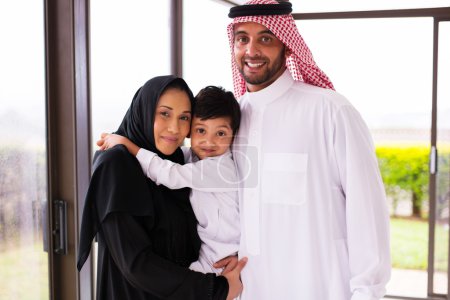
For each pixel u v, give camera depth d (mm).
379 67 3873
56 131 1931
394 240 5047
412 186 4969
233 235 1587
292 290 1514
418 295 3809
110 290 1441
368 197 1413
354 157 1421
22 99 1794
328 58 3811
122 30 2416
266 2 1498
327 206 1487
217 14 3285
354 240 1421
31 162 1845
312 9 3635
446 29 3518
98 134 2264
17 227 1805
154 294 1368
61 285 1972
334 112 1465
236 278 1506
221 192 1558
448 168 3598
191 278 1392
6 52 1723
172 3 2848
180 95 1477
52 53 1900
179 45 2898
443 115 3582
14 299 1812
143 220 1421
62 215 1930
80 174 1948
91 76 2191
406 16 3561
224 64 3436
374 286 1394
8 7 1725
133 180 1392
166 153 1497
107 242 1394
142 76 2604
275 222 1516
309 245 1478
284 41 1472
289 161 1499
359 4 3533
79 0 1929
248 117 1590
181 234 1480
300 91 1549
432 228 3627
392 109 3939
